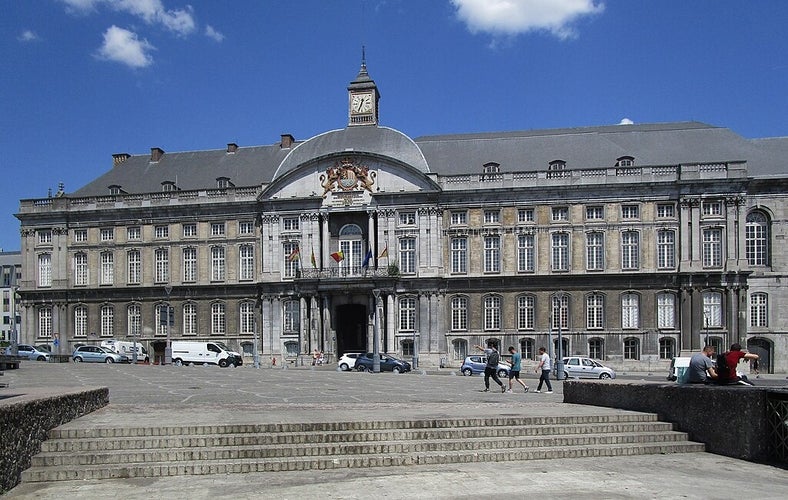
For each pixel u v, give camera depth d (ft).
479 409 71.26
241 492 45.06
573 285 201.46
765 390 56.70
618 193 200.03
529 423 62.39
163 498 43.70
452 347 206.80
